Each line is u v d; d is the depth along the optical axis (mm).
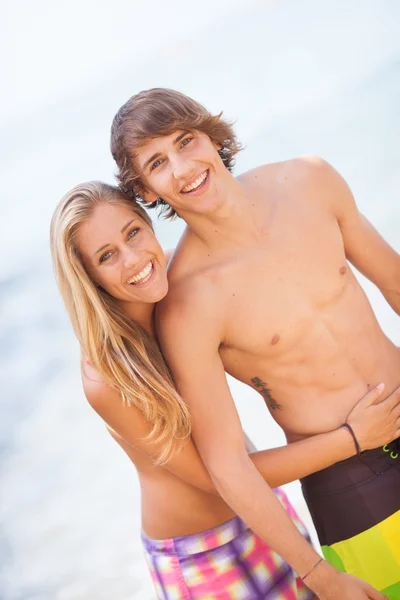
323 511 3357
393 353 3430
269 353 3299
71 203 3217
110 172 22250
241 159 15797
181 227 12266
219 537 3623
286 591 3645
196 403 3230
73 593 5871
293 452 3238
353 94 17766
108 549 6379
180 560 3639
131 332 3326
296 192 3377
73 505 7250
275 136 16641
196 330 3230
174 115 3121
